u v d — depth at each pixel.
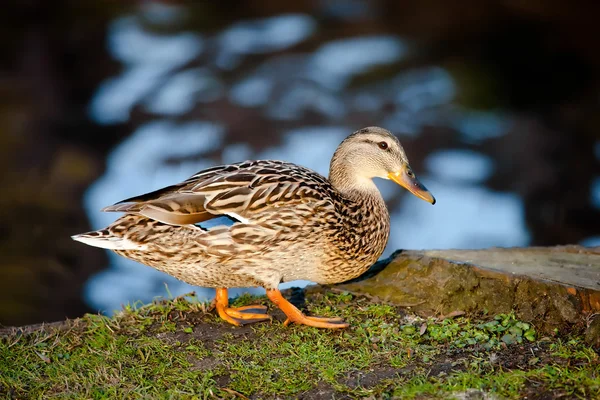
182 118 18.45
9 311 13.13
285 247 5.95
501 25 19.38
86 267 14.70
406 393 4.80
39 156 17.33
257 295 6.83
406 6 20.64
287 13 21.66
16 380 5.21
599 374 4.83
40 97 18.38
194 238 5.70
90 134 18.50
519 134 17.81
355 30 20.80
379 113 18.09
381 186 16.62
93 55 19.97
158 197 5.86
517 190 17.12
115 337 5.85
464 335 5.60
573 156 17.55
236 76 19.25
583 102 18.55
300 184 6.09
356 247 6.34
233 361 5.48
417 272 6.34
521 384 4.80
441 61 19.78
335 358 5.42
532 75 19.08
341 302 6.40
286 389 5.07
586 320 5.50
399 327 5.86
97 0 19.58
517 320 5.68
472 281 5.96
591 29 18.30
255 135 17.95
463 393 4.77
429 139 17.64
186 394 5.02
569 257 6.44
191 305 6.39
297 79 18.89
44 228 15.12
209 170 6.24
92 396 5.00
